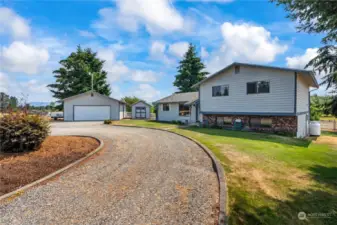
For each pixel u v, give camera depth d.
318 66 15.12
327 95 17.52
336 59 14.09
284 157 6.34
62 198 3.51
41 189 3.88
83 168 5.18
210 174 4.75
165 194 3.66
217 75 15.69
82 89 31.17
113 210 3.10
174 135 11.24
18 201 3.39
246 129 13.88
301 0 2.96
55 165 5.37
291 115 11.68
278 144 8.66
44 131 7.22
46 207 3.20
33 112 7.38
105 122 20.19
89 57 34.09
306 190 3.89
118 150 7.28
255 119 13.59
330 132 16.69
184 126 16.59
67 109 24.55
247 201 3.41
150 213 3.02
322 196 3.66
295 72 11.51
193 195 3.62
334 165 5.62
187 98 21.06
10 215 2.97
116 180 4.36
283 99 12.02
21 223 2.77
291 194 3.71
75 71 31.09
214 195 3.62
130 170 5.03
